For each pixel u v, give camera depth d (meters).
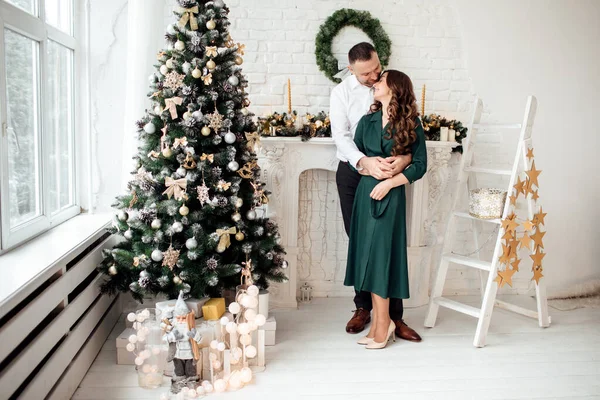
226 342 2.71
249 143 2.97
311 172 3.90
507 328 3.39
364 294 3.29
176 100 2.70
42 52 2.67
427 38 3.85
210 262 2.75
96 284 2.80
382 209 2.89
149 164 2.83
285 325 3.36
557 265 4.14
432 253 3.93
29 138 2.59
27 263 2.11
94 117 3.51
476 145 3.94
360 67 3.10
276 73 3.76
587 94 4.00
